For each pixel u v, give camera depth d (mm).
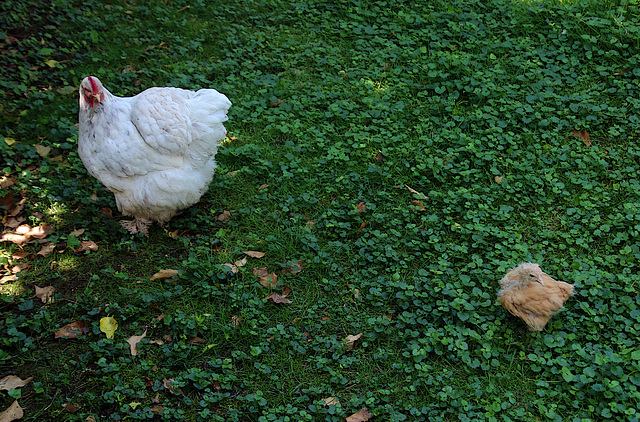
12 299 2604
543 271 2713
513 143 3105
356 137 3135
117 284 2686
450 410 2422
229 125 3197
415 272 2738
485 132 3152
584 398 2445
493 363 2516
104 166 2676
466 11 3736
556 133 3148
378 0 3834
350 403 2439
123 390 2434
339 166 3061
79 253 2762
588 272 2699
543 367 2512
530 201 2943
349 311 2641
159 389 2455
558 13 3635
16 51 3424
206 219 2869
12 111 3170
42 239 2779
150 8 3770
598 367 2482
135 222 2832
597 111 3209
